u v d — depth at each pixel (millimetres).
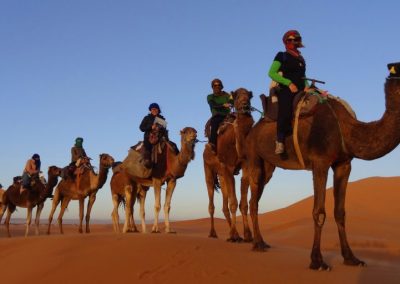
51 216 22094
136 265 8469
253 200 10117
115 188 18297
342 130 8039
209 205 14859
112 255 9078
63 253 9641
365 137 7750
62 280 8250
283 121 8797
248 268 8086
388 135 7488
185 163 14562
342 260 8969
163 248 9328
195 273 7949
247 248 10195
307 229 20922
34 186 22500
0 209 23703
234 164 12250
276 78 9094
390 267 8531
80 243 10172
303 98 8625
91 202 21219
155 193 15078
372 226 24375
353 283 7223
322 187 8102
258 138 9797
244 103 11086
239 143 11297
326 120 8156
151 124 15250
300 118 8562
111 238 10406
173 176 14945
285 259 8875
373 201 35094
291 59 9414
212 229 14773
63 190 21562
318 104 8398
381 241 16812
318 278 7488
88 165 21141
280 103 8961
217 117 13156
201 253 9047
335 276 7590
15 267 9391
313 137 8219
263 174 10227
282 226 26297
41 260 9422
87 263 8828
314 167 8203
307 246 15695
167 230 14828
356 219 27281
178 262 8523
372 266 8492
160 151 14984
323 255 9664
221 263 8406
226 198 13820
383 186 37750
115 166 18906
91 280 8078
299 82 9383
